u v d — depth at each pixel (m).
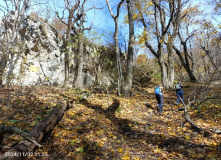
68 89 8.94
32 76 9.59
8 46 6.34
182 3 10.66
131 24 9.31
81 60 10.58
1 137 2.93
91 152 3.38
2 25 7.21
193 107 5.97
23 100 5.91
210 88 9.59
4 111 4.82
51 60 10.95
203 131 3.94
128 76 8.75
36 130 3.38
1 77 6.14
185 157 3.06
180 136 3.96
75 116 5.09
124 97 8.24
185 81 16.92
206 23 12.09
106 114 5.76
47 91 7.95
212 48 11.50
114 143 3.86
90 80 12.72
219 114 5.01
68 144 3.58
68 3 10.62
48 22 11.42
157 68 18.41
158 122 5.26
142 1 11.33
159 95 6.32
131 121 5.30
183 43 16.30
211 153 2.99
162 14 12.72
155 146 3.62
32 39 9.77
